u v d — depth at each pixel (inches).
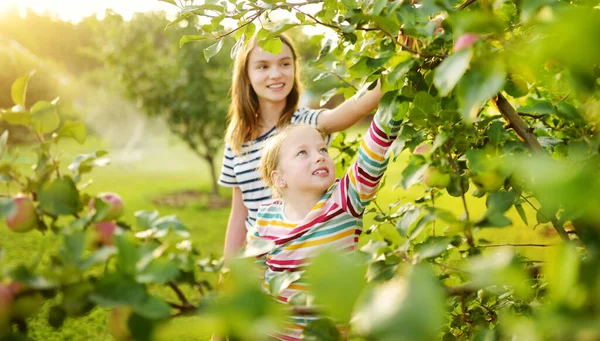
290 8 56.0
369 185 63.0
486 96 24.8
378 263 32.0
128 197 349.1
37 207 33.3
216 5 55.1
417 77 43.8
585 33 19.3
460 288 26.8
